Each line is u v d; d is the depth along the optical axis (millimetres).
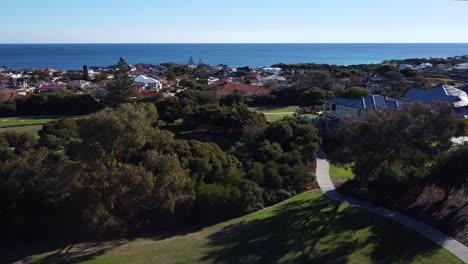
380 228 25344
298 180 35031
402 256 21891
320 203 30609
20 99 77625
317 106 73938
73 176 25000
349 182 34812
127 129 25188
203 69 168750
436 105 30109
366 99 54094
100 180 25953
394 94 76125
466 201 27672
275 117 67812
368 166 32094
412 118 29438
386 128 29406
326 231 25594
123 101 75312
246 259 22625
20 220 26891
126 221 28359
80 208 27031
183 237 26734
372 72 129625
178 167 27391
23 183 27859
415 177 29656
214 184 30672
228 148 49062
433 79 112062
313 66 177375
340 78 122375
